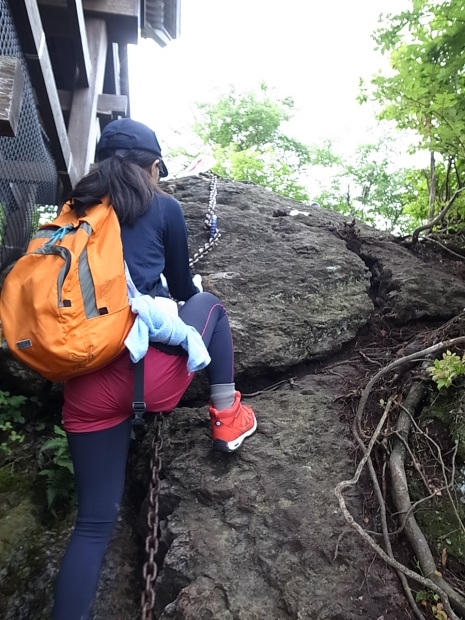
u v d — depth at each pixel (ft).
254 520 6.48
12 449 8.98
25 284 5.23
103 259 5.42
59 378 5.41
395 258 11.62
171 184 14.15
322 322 9.74
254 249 11.44
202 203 13.15
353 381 8.73
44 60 10.21
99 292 5.25
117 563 7.17
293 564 5.93
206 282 10.28
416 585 5.73
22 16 8.87
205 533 6.48
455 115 9.86
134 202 5.90
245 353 9.16
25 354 5.17
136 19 16.49
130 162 6.15
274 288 10.28
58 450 8.41
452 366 6.72
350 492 6.68
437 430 7.17
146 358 5.70
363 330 10.21
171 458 7.84
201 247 11.59
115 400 5.65
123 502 8.01
